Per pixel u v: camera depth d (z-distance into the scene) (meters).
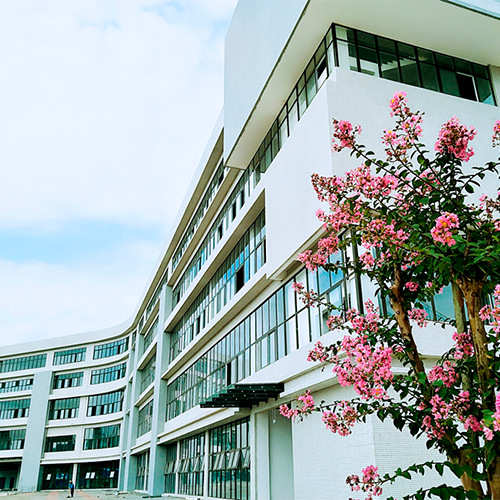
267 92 15.28
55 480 51.97
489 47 13.78
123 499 28.97
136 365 43.31
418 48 13.66
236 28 18.62
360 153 4.86
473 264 3.82
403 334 4.46
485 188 12.57
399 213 4.60
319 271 13.13
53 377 55.59
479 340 3.79
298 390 13.19
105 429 50.88
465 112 13.30
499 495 3.38
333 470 11.37
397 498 9.55
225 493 19.22
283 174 14.23
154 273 36.78
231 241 20.48
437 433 3.82
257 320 17.48
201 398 23.80
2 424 54.94
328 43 12.94
